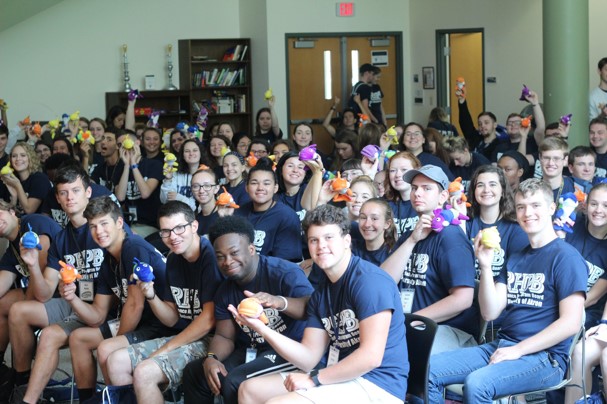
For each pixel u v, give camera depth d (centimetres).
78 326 448
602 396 376
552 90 807
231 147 780
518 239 420
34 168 711
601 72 806
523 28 1070
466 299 387
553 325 352
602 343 381
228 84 1235
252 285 377
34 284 458
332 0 1210
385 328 314
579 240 424
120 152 739
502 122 1109
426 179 403
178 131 855
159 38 1227
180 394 446
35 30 1175
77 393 482
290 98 1208
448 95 1212
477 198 431
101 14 1201
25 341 470
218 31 1250
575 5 796
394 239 423
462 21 1152
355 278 321
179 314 421
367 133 690
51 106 1188
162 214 402
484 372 345
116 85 1215
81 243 468
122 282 434
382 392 318
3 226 486
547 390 353
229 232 370
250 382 348
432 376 358
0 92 1169
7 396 470
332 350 332
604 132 648
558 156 535
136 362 405
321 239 321
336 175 572
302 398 315
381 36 1235
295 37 1200
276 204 512
